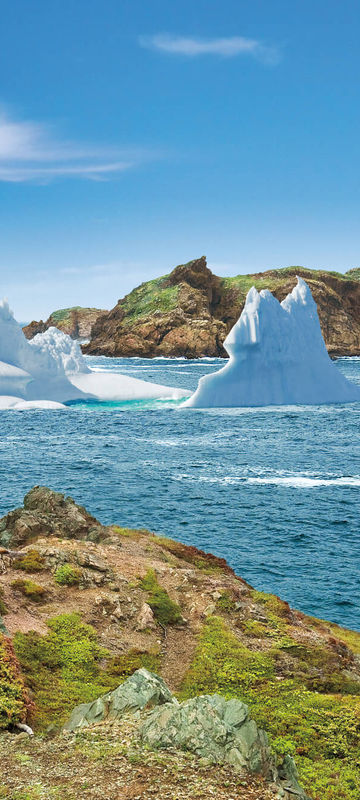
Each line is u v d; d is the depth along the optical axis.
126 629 21.97
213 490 55.38
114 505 50.22
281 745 15.57
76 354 140.38
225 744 12.80
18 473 61.38
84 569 25.08
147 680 15.41
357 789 14.03
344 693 19.12
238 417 102.94
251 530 44.25
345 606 31.86
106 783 11.55
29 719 15.32
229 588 25.98
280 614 25.00
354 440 81.75
